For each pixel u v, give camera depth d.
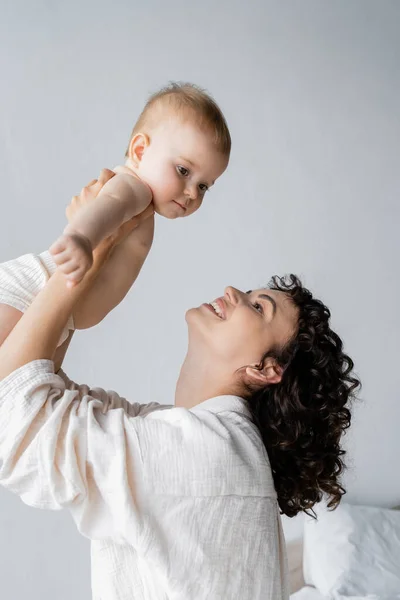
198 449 1.15
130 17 2.77
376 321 3.22
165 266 2.85
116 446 1.10
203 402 1.36
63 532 2.64
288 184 3.07
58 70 2.66
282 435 1.36
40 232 2.61
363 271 3.19
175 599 1.12
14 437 1.06
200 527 1.14
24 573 2.59
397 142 3.24
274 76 3.04
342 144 3.16
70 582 2.64
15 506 2.59
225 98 2.97
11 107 2.60
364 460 3.22
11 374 1.08
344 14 3.16
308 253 3.10
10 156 2.60
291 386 1.38
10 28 2.61
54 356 1.29
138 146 1.31
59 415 1.09
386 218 3.23
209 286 2.91
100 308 1.24
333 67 3.14
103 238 1.09
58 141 2.65
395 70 3.24
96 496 1.12
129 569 1.20
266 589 1.18
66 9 2.68
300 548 2.98
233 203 2.98
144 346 2.79
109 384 2.73
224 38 2.95
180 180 1.28
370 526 2.91
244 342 1.39
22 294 1.17
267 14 3.03
